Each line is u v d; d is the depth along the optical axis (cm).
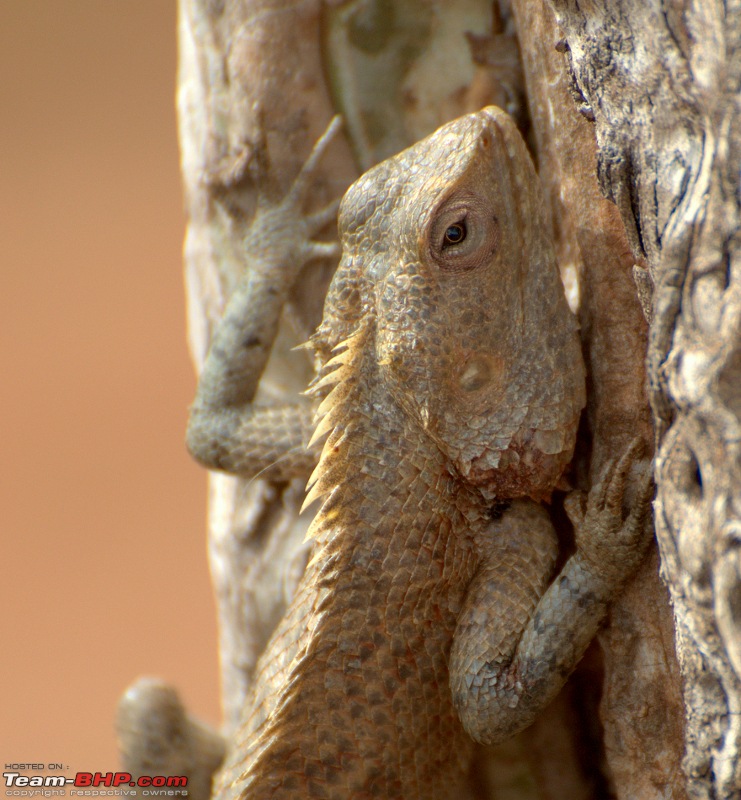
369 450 90
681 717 89
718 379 87
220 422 93
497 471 90
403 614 90
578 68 88
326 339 90
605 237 90
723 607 87
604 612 90
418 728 90
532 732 92
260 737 90
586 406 90
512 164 90
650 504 89
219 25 93
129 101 350
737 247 87
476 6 92
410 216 90
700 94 87
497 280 90
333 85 93
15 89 349
